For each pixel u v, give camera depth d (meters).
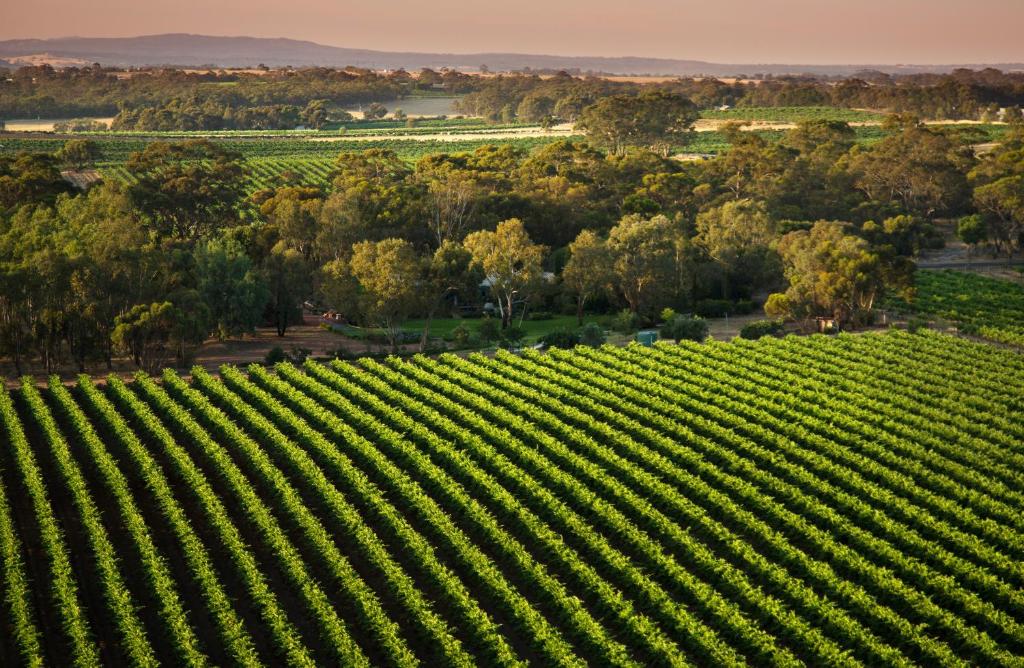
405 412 73.44
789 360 88.00
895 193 188.00
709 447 63.38
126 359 97.69
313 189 149.50
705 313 122.75
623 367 85.25
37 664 40.22
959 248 166.50
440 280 101.56
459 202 143.75
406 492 56.91
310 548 51.84
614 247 118.31
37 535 54.66
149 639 45.19
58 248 96.81
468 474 59.94
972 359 87.19
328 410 72.94
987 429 67.62
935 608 43.50
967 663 39.91
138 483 61.44
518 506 54.62
